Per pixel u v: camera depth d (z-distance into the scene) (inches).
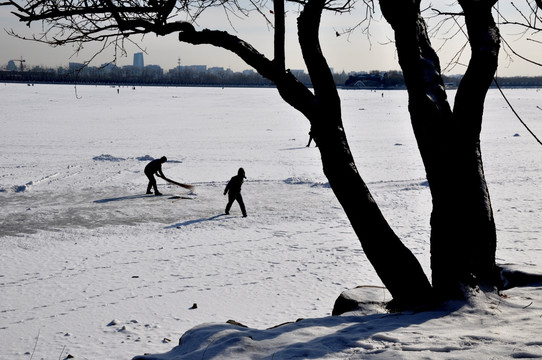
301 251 464.4
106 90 5551.2
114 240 504.1
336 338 172.9
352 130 1683.1
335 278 393.4
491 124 1882.4
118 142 1314.0
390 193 720.3
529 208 611.8
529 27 186.7
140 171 906.1
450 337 168.4
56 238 511.8
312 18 216.2
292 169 934.4
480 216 212.2
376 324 189.6
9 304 342.0
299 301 347.6
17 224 567.2
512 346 158.1
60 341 285.3
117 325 308.7
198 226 559.2
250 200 692.7
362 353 158.6
